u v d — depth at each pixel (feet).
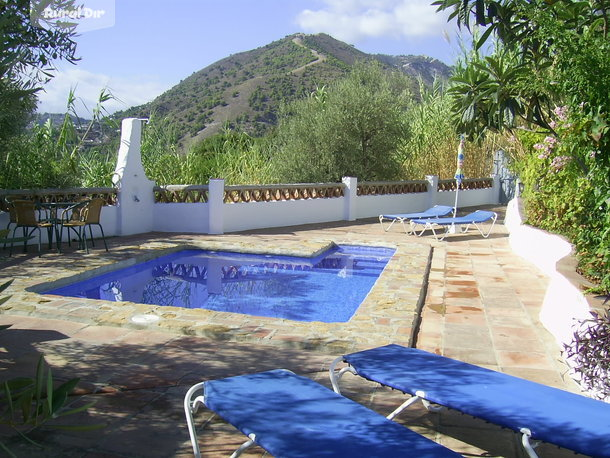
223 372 14.35
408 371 10.80
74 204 30.86
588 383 12.74
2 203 32.04
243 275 30.40
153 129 47.24
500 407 9.16
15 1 6.84
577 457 10.44
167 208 41.22
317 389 9.78
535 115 16.53
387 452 7.55
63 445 10.44
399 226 46.50
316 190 48.91
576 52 12.98
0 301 7.55
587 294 15.20
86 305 20.15
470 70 16.74
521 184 52.85
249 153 56.44
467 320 19.76
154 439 10.78
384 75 59.57
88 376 13.85
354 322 18.71
